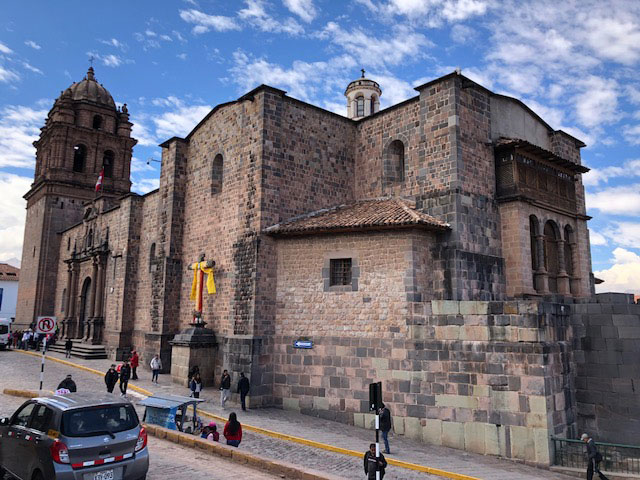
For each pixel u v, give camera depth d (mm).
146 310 37438
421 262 22531
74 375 31609
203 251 30359
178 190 32938
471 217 23922
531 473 16938
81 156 60031
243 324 24359
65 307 51500
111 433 10609
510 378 18875
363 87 46312
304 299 24016
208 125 31578
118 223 42250
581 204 30656
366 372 21922
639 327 19844
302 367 23422
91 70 62969
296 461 16031
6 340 48000
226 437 15898
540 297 25125
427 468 16109
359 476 14656
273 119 26125
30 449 10523
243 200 26141
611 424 19719
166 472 12594
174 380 27766
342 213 25656
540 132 30156
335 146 28750
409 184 26141
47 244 56000
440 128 24797
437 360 20406
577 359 20797
